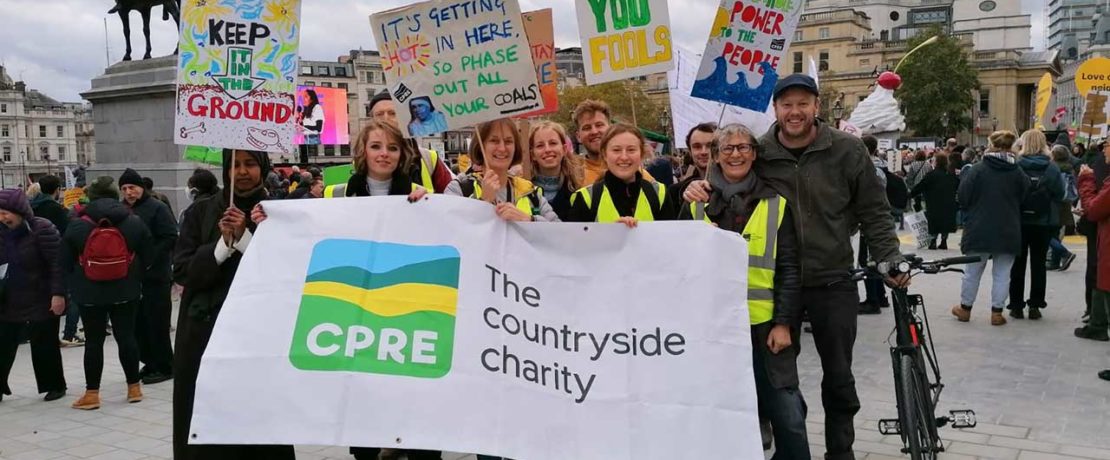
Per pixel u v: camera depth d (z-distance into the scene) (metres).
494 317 3.67
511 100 4.09
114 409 6.62
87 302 6.53
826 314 4.34
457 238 3.77
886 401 6.27
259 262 3.77
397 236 3.78
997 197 8.71
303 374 3.56
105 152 15.47
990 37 95.94
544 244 3.75
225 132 4.11
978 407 6.05
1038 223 8.97
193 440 3.49
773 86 4.68
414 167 5.18
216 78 4.08
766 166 4.40
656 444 3.50
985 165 8.80
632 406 3.54
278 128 4.18
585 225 3.72
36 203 9.65
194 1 4.04
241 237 3.99
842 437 4.39
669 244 3.67
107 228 6.57
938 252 15.38
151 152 14.80
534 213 4.48
